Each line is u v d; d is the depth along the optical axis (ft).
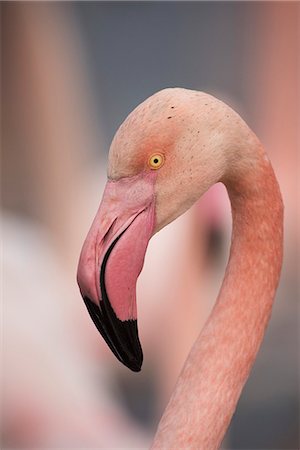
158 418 25.63
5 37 26.89
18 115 27.14
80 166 28.78
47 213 27.14
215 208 25.04
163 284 25.59
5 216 25.73
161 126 10.41
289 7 33.47
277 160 34.58
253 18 38.01
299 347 34.32
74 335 23.02
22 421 19.61
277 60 33.71
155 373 26.55
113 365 25.62
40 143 27.61
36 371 20.04
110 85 47.55
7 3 26.66
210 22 47.50
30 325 20.52
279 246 10.98
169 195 10.60
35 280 21.94
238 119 10.61
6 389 19.63
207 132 10.44
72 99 29.60
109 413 20.93
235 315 10.87
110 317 10.55
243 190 10.81
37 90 27.66
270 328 35.14
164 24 49.57
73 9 32.24
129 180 10.66
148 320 25.85
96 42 48.44
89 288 10.52
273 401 32.32
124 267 10.61
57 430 19.76
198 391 10.70
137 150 10.47
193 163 10.47
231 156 10.59
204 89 44.34
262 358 34.01
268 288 10.95
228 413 10.77
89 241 10.63
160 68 49.06
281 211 10.94
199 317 25.76
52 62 28.30
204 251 25.31
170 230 25.61
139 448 20.30
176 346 25.66
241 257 10.96
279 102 34.17
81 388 20.72
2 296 20.59
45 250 24.71
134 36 50.44
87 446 19.74
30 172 27.43
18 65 27.07
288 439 31.19
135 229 10.62
